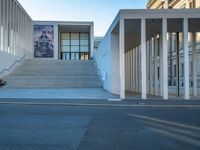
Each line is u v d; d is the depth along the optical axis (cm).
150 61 3162
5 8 4203
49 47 6222
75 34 6850
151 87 3123
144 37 2305
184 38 2314
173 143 850
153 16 2311
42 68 4391
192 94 2947
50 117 1349
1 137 918
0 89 3288
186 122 1227
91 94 2709
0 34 3969
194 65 2864
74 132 1002
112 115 1429
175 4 5647
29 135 948
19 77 3853
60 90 3192
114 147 799
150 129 1065
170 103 2008
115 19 2573
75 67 4481
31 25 6047
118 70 2886
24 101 2081
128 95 2797
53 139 892
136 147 800
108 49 3072
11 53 4488
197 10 2309
